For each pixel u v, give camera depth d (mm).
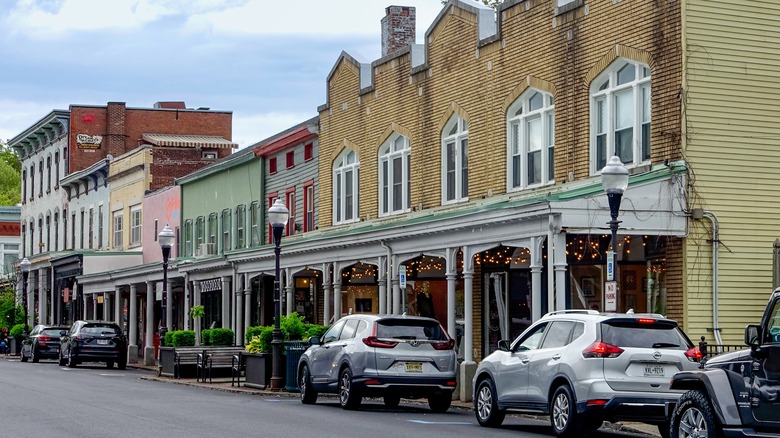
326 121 37812
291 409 21922
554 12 26500
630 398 16047
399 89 33281
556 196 21766
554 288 21375
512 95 27984
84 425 17766
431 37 31734
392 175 33844
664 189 22219
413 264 32031
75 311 63125
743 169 22969
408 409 22953
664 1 23094
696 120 22656
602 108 25156
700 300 22469
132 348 47969
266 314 42188
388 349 21656
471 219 23672
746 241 22891
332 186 37312
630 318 16562
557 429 16828
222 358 34000
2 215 89062
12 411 20516
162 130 67312
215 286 41469
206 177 48938
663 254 23109
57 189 71000
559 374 16828
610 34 24672
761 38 23297
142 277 46969
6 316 66000
